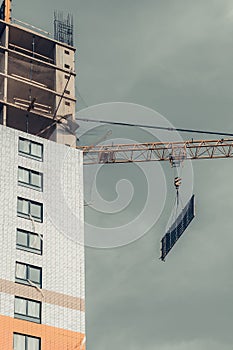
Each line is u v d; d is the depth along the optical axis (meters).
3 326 148.62
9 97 187.62
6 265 154.00
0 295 150.75
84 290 157.62
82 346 152.25
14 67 188.62
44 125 188.50
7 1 196.50
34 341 149.75
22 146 167.00
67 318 153.75
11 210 159.50
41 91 188.12
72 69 193.38
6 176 162.38
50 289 155.12
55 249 159.38
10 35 192.25
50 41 194.50
